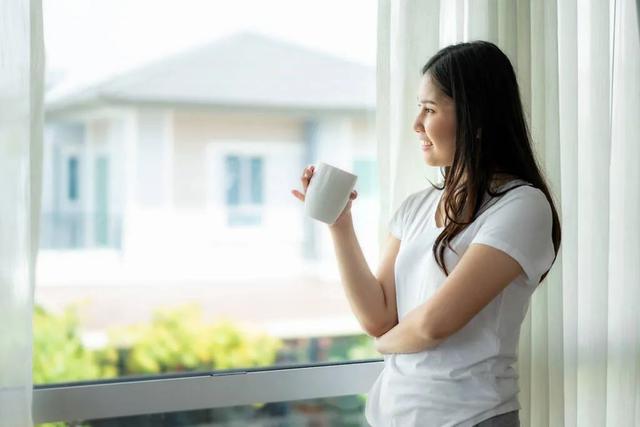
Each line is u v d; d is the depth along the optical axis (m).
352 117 8.41
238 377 1.57
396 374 1.33
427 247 1.35
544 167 1.61
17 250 1.28
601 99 1.70
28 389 1.31
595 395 1.72
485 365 1.27
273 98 8.20
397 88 1.57
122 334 6.50
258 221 8.44
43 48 1.33
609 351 1.78
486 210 1.30
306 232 8.45
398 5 1.57
